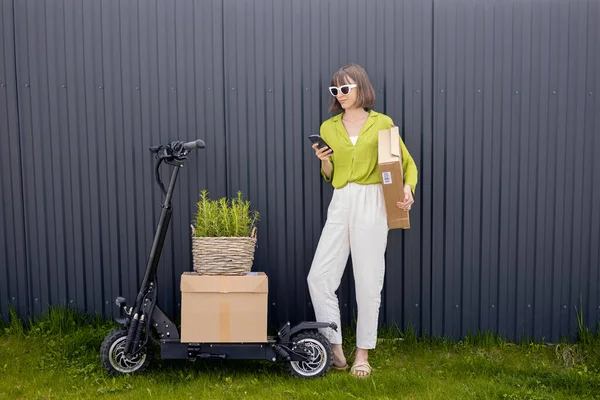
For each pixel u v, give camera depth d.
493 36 3.31
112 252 3.38
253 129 3.33
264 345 2.85
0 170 3.35
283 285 3.39
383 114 3.23
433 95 3.32
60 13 3.28
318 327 2.88
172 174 3.18
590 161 3.37
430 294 3.41
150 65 3.30
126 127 3.33
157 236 2.87
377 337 3.39
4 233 3.38
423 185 3.36
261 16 3.28
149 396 2.67
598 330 3.38
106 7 3.27
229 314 2.80
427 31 3.30
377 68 3.31
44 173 3.35
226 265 2.82
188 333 2.80
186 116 3.32
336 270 3.02
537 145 3.35
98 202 3.36
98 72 3.30
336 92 2.95
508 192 3.37
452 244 3.39
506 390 2.73
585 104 3.34
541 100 3.33
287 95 3.31
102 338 3.19
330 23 3.29
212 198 3.35
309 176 3.35
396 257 3.40
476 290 3.41
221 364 3.07
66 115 3.33
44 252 3.38
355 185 2.94
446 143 3.35
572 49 3.31
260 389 2.79
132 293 3.40
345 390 2.75
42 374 2.90
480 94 3.33
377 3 3.28
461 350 3.32
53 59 3.30
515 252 3.40
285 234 3.37
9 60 3.30
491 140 3.35
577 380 2.84
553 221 3.38
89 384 2.81
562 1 3.29
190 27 3.29
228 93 3.31
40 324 3.32
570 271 3.40
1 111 3.32
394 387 2.79
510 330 3.42
